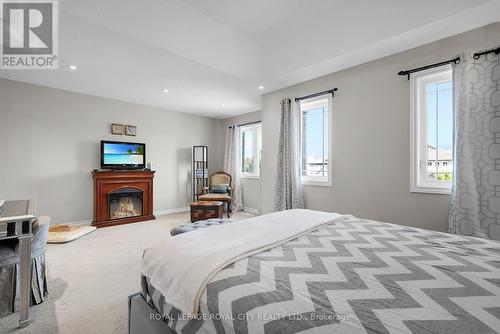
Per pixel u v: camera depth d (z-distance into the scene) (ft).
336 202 10.34
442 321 1.95
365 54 8.64
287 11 8.14
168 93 13.85
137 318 3.85
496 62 6.56
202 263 3.11
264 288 2.53
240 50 10.58
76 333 4.79
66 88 13.05
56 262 8.36
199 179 19.22
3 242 5.95
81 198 13.80
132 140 15.92
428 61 7.85
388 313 2.06
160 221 15.01
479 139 6.73
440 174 7.86
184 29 8.46
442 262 3.22
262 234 4.38
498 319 1.98
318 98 11.00
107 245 10.27
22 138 12.05
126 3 7.16
